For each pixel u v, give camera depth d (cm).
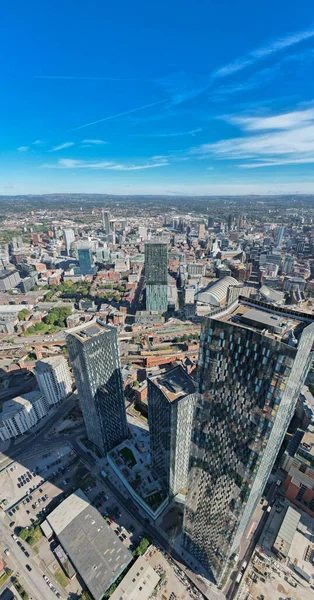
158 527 18662
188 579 16062
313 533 17962
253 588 15600
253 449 10331
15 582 16238
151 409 18538
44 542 17912
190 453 13175
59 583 16125
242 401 10112
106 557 16438
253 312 10788
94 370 19225
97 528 17825
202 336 10444
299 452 19800
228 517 12619
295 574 16175
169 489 19188
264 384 9275
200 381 11200
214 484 12694
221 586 15625
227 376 10275
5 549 17738
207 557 15438
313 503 18688
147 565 16300
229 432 10994
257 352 9131
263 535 17712
